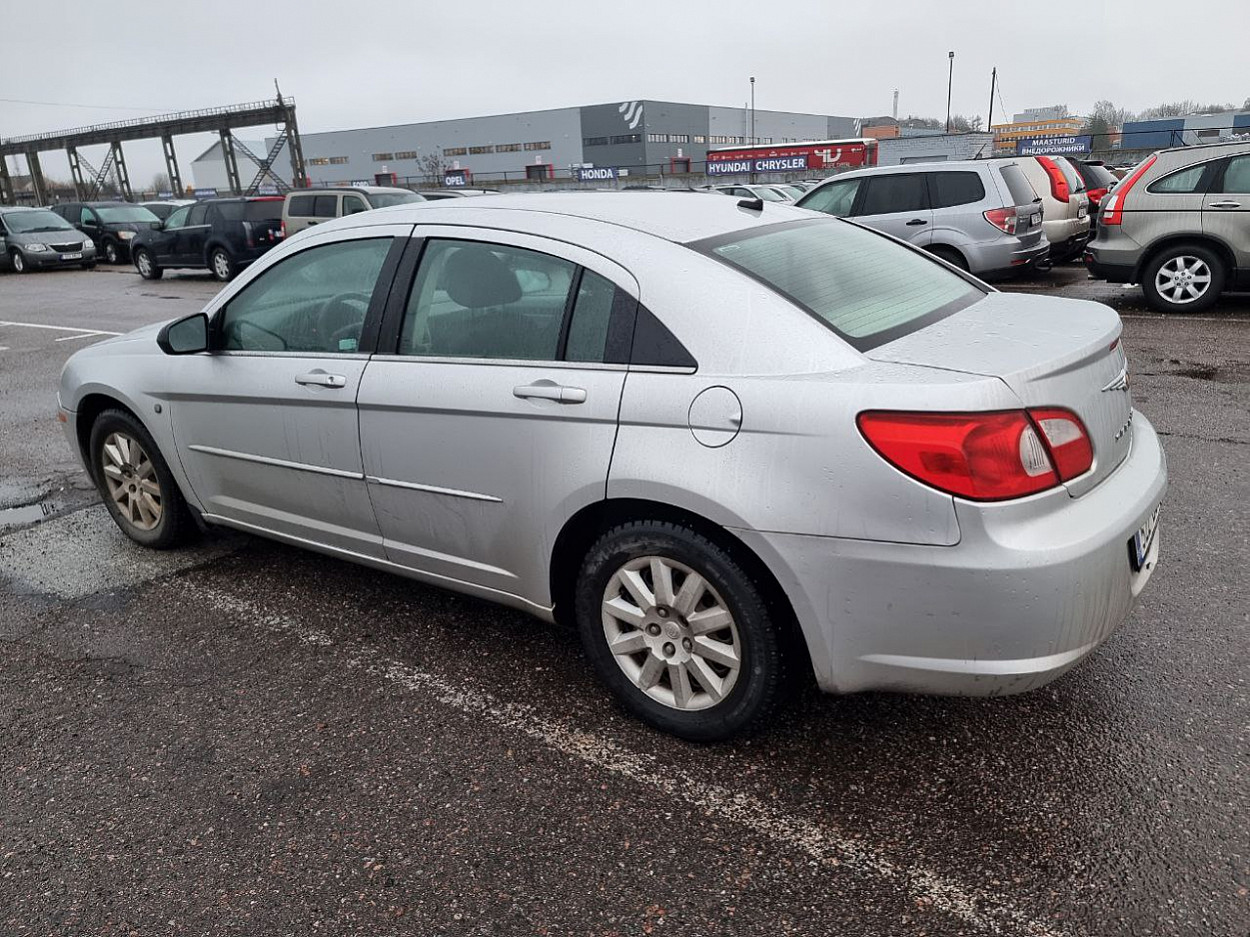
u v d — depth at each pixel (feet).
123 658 11.17
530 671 10.52
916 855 7.47
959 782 8.30
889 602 7.47
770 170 159.43
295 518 11.89
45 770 9.08
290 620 11.94
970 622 7.27
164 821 8.28
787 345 7.93
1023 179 34.04
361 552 11.35
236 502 12.57
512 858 7.65
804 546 7.62
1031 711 9.27
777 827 7.86
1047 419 7.34
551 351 9.05
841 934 6.75
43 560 14.26
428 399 9.72
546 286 9.20
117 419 13.74
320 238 11.23
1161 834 7.54
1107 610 7.54
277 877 7.56
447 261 10.02
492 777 8.69
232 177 186.80
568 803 8.29
